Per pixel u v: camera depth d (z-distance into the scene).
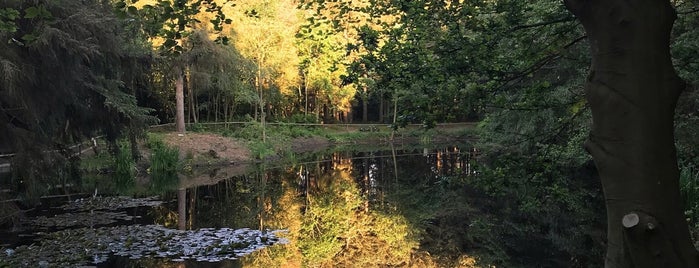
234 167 22.28
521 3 4.45
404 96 4.70
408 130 36.53
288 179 19.02
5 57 9.20
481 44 4.47
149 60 13.99
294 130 32.81
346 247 9.51
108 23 11.52
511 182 4.64
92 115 13.12
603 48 1.75
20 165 10.01
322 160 25.20
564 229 10.24
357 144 34.16
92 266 7.61
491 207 12.92
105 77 13.08
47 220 11.04
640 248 1.64
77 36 10.48
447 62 4.54
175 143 22.44
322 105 39.44
